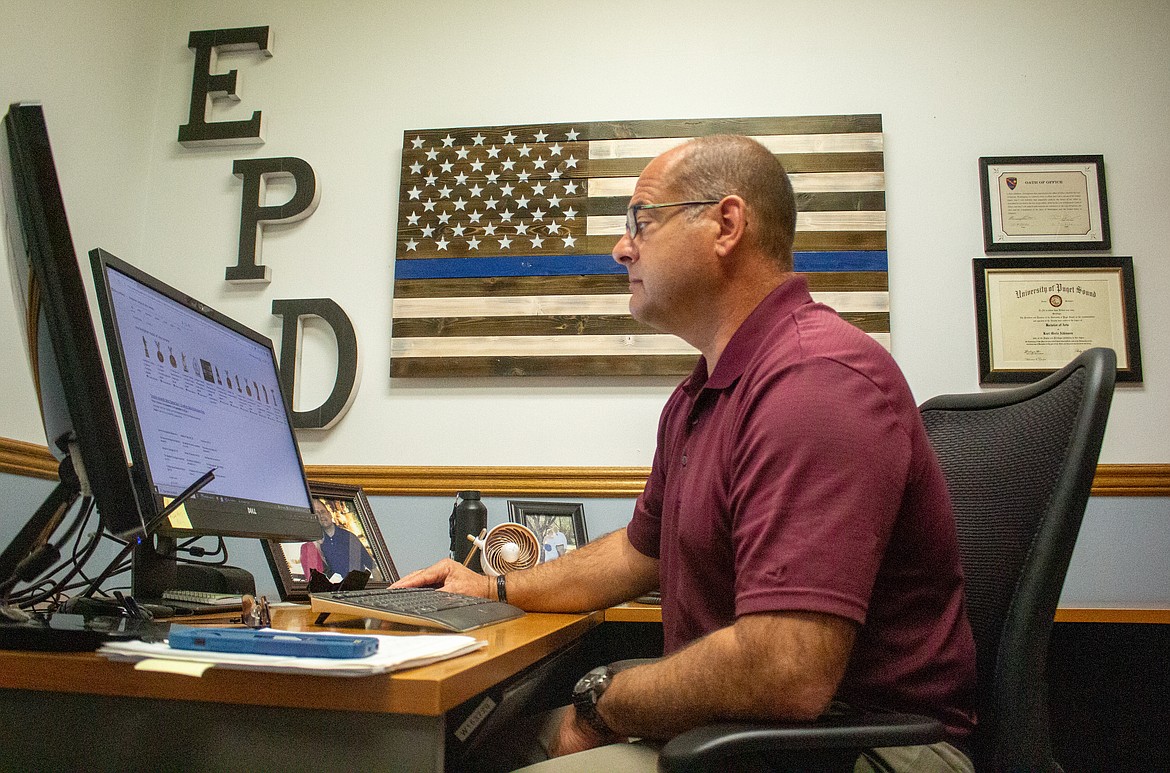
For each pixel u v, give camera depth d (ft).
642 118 7.98
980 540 3.47
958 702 3.12
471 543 6.63
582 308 7.60
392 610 3.49
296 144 8.23
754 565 2.82
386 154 8.16
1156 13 7.71
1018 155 7.61
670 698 2.89
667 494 3.98
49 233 2.90
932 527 3.15
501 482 7.36
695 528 3.44
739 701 2.71
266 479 4.58
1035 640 3.05
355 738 2.22
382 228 8.03
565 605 4.79
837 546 2.74
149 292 3.81
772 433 2.96
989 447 3.69
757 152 4.10
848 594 2.70
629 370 7.46
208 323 4.35
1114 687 6.40
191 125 8.19
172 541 3.97
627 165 7.80
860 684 3.11
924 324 7.42
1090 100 7.64
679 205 4.03
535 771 3.09
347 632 3.31
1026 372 7.22
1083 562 6.89
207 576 4.42
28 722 2.42
